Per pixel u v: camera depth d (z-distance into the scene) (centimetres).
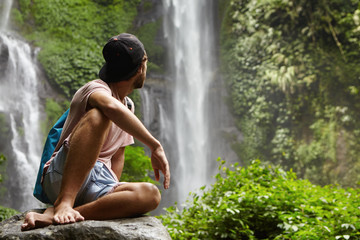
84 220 197
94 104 203
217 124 1827
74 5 1823
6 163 1323
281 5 1691
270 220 426
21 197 1345
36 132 1524
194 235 434
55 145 226
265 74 1727
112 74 218
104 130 200
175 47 1942
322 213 412
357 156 1533
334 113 1590
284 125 1675
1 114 1377
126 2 1905
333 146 1556
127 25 1864
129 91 227
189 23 1989
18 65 1573
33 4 1781
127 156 576
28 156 1441
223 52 1875
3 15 1708
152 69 1845
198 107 1881
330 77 1620
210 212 447
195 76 1925
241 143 1752
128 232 184
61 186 199
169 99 1838
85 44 1762
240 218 429
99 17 1841
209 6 1966
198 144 1833
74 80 1675
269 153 1683
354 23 1608
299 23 1688
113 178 223
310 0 1645
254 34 1778
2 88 1507
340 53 1630
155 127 1750
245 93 1767
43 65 1658
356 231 387
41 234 185
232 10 1880
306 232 365
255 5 1788
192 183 1752
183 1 2003
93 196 209
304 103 1644
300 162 1603
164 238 186
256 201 427
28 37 1725
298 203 425
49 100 1614
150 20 1928
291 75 1628
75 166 196
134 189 204
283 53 1702
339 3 1633
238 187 484
